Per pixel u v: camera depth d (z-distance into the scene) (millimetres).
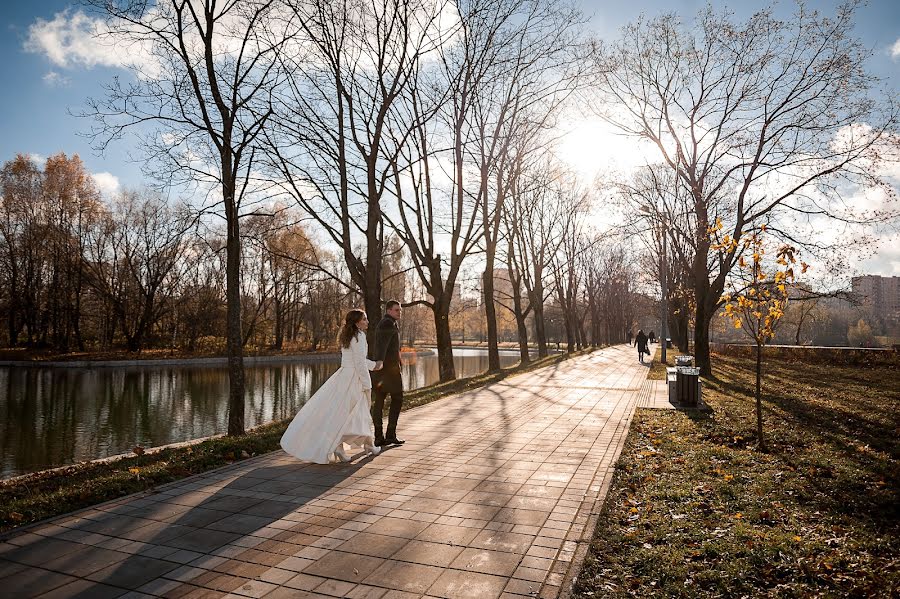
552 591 3645
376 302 15242
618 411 11852
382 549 4363
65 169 46219
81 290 50844
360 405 7543
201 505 5512
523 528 4809
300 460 7508
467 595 3594
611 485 6152
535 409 12203
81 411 21297
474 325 112000
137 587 3727
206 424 18547
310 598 3564
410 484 6223
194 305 54875
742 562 4098
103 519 5098
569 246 44969
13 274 48125
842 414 11250
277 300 56719
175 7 9969
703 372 20469
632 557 4191
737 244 8695
